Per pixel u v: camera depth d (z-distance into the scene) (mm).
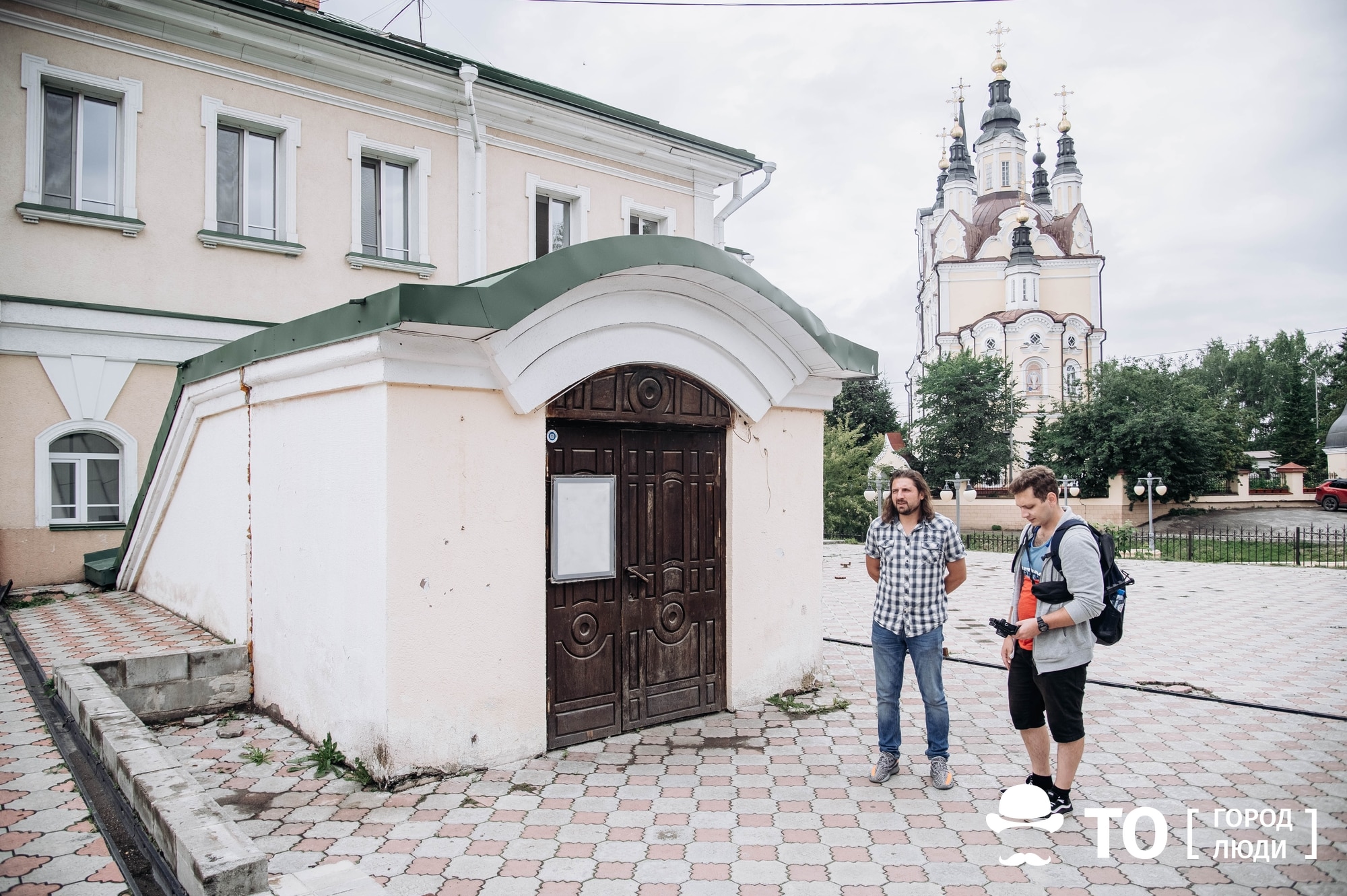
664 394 5379
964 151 54875
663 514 5434
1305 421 51688
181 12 10094
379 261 11859
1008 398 35219
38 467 9305
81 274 9555
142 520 7898
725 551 5773
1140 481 24984
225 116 10680
